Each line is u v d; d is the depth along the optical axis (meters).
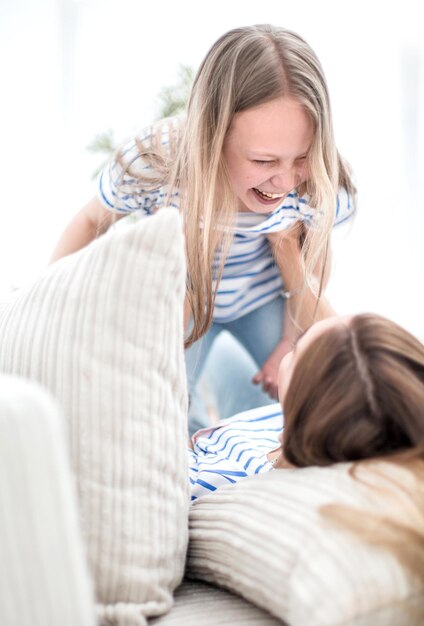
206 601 0.82
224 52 1.25
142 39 2.81
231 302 1.66
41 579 0.56
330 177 1.28
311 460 0.79
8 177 2.65
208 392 2.12
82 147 2.78
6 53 2.62
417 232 3.32
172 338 0.81
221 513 0.82
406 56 3.23
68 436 0.76
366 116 3.20
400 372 0.78
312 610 0.63
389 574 0.65
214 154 1.24
